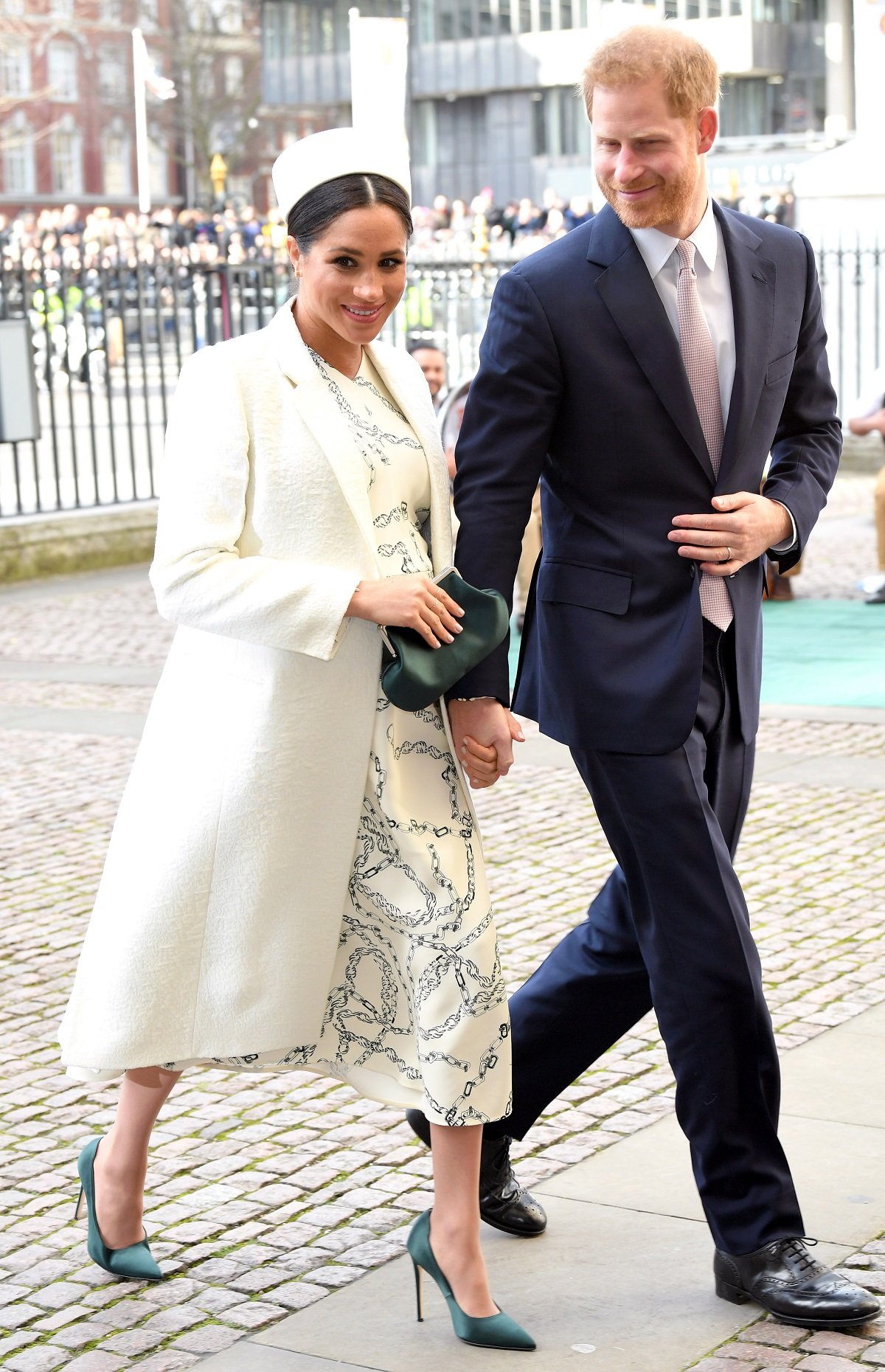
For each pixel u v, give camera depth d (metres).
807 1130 3.60
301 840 2.79
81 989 2.89
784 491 3.02
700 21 57.16
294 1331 2.89
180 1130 3.77
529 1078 3.14
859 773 6.76
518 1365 2.75
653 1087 3.89
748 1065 2.87
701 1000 2.86
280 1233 3.25
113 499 13.90
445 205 32.25
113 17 57.72
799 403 3.13
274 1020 2.82
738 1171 2.88
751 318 2.90
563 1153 3.55
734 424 2.88
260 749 2.77
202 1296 3.02
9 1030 4.44
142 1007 2.82
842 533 13.47
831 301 18.03
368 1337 2.86
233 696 2.80
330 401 2.76
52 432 13.30
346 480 2.73
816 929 4.94
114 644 10.05
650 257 2.86
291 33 65.06
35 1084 4.10
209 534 2.72
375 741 2.78
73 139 58.16
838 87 56.19
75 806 6.62
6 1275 3.13
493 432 2.90
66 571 12.95
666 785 2.86
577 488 2.94
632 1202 3.32
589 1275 3.05
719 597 2.90
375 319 2.69
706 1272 3.04
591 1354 2.77
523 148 64.25
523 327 2.87
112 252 24.95
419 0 64.25
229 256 14.64
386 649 2.77
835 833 5.94
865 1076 3.88
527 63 62.81
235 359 2.76
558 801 6.53
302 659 2.76
